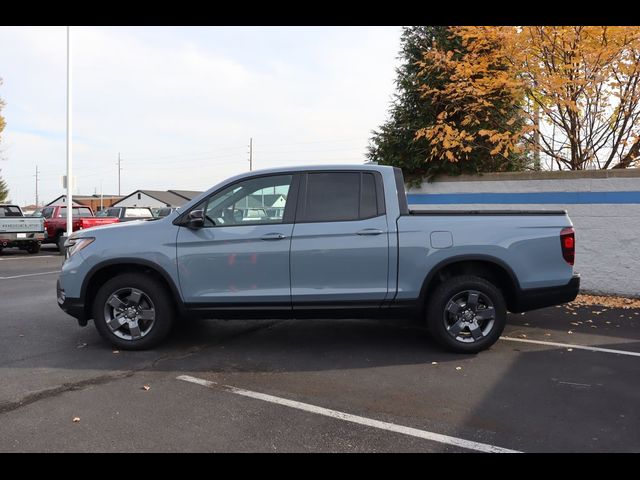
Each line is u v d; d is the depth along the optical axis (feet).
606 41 26.30
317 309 17.66
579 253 27.43
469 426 12.37
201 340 20.10
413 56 32.45
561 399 13.94
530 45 27.53
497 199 29.43
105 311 18.43
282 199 18.06
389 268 17.51
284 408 13.47
